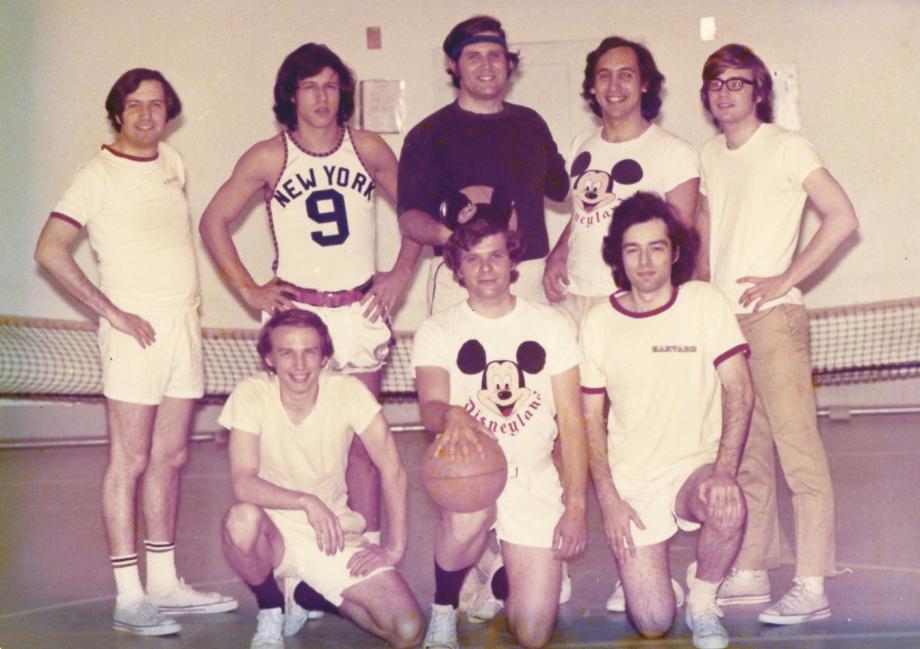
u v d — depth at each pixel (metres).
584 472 3.78
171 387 4.22
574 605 4.16
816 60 8.34
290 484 3.91
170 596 4.20
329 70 4.43
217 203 4.55
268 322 3.94
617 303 3.90
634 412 3.83
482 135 4.47
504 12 8.36
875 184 8.39
